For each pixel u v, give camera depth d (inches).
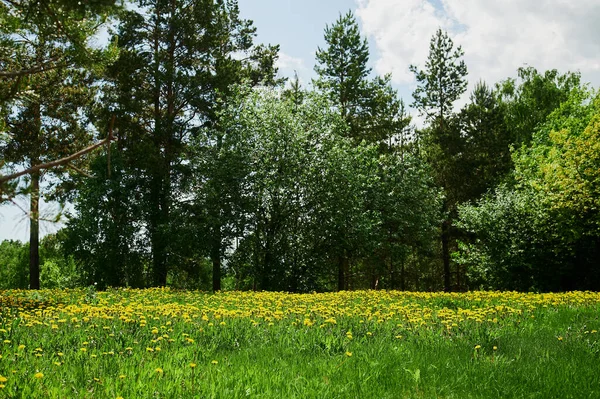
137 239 1123.3
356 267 1588.3
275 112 956.6
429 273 1814.7
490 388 202.7
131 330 283.1
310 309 395.2
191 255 1013.2
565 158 1037.2
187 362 218.8
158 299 529.3
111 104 1070.4
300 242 960.3
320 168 967.0
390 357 243.3
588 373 221.3
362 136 1496.1
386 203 1210.6
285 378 204.7
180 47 1187.3
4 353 216.7
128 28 1133.1
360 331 301.7
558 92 1734.7
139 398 167.8
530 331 323.3
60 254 1225.4
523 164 1376.7
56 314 353.1
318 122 1005.8
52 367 201.0
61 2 261.0
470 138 1606.8
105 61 361.4
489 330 308.0
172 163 1135.6
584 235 1019.3
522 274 1085.1
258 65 1334.9
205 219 918.4
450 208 1566.2
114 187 1071.6
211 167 939.3
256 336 288.0
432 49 1663.4
